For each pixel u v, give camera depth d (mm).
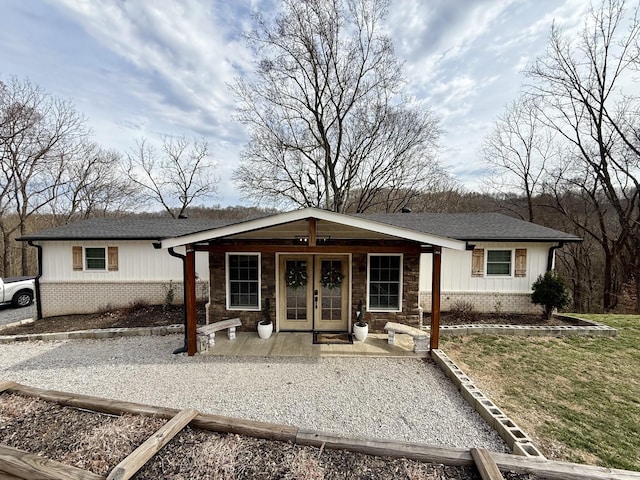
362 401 4508
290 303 7551
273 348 6488
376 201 21094
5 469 2449
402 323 7328
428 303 9281
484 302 9117
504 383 4914
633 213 14000
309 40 15766
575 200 16141
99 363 5875
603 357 5945
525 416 4008
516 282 9031
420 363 5871
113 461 2533
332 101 17062
